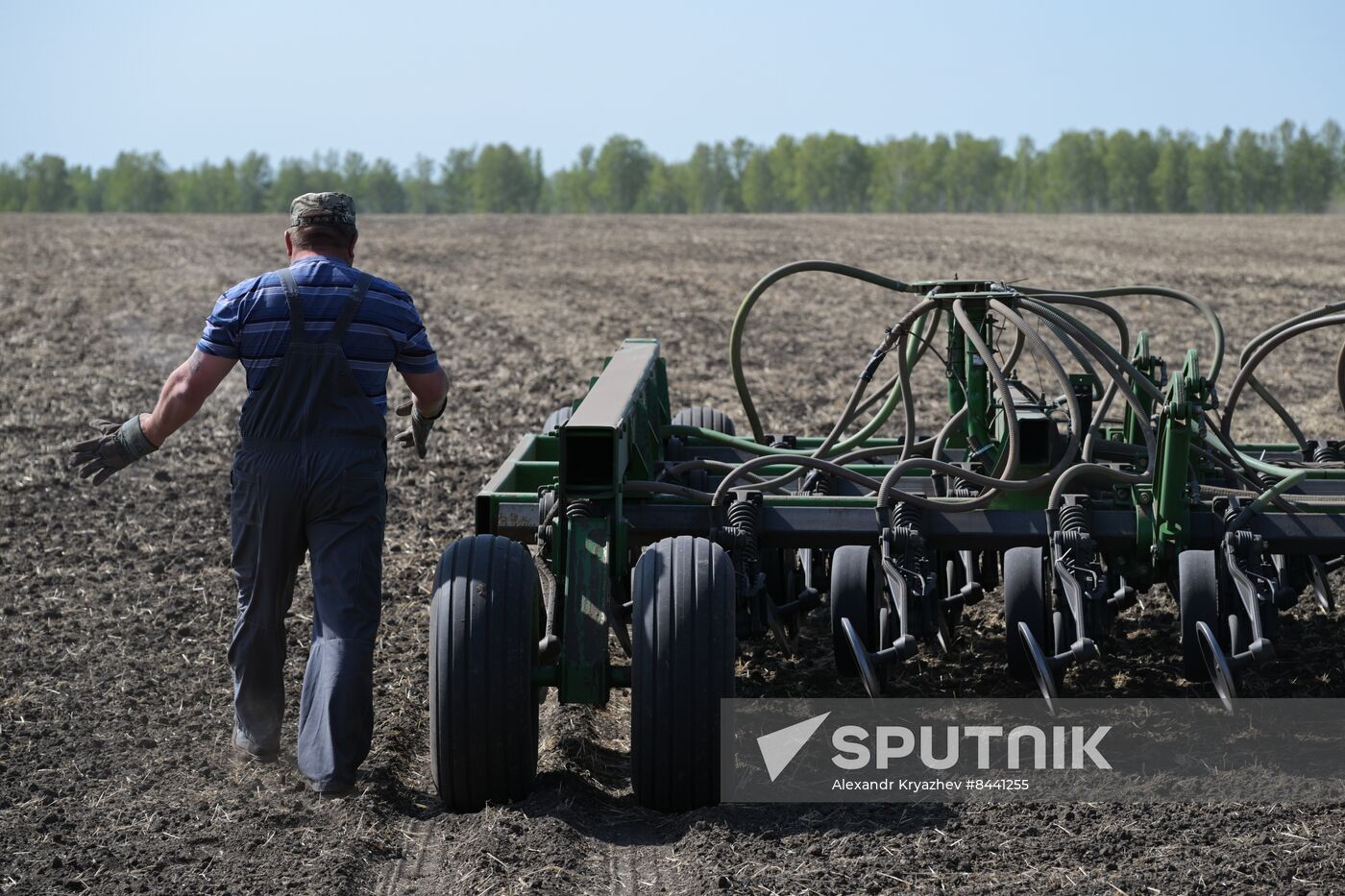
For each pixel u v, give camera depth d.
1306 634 10.27
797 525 8.54
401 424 19.50
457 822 7.16
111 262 47.34
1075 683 9.33
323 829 7.07
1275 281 43.59
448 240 61.91
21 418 20.12
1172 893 6.28
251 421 7.13
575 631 7.18
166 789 7.62
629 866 6.73
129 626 10.66
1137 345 10.96
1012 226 81.81
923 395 21.78
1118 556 8.82
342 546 7.14
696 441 11.55
